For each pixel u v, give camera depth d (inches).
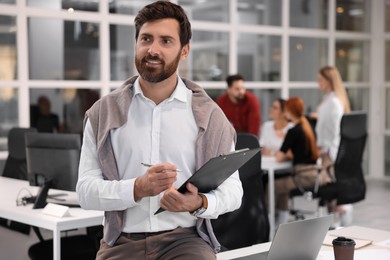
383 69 403.5
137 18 87.7
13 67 267.0
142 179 82.9
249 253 92.9
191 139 89.7
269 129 268.1
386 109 404.5
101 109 90.7
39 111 275.3
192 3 323.9
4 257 178.7
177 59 87.1
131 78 93.6
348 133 226.4
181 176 89.0
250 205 144.1
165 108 90.0
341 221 249.4
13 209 146.3
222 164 79.9
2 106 265.9
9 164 210.1
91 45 288.7
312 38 375.9
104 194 85.4
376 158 407.5
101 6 289.7
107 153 89.2
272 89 357.4
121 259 88.0
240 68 343.3
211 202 85.0
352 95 401.7
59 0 277.3
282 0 358.9
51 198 159.0
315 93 378.6
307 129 234.7
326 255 92.1
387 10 401.1
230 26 336.5
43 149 150.6
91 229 153.3
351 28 396.5
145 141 89.0
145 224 88.0
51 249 146.9
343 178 228.1
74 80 284.2
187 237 88.5
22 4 266.5
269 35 354.6
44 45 275.0
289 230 79.6
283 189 240.8
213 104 91.8
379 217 284.7
